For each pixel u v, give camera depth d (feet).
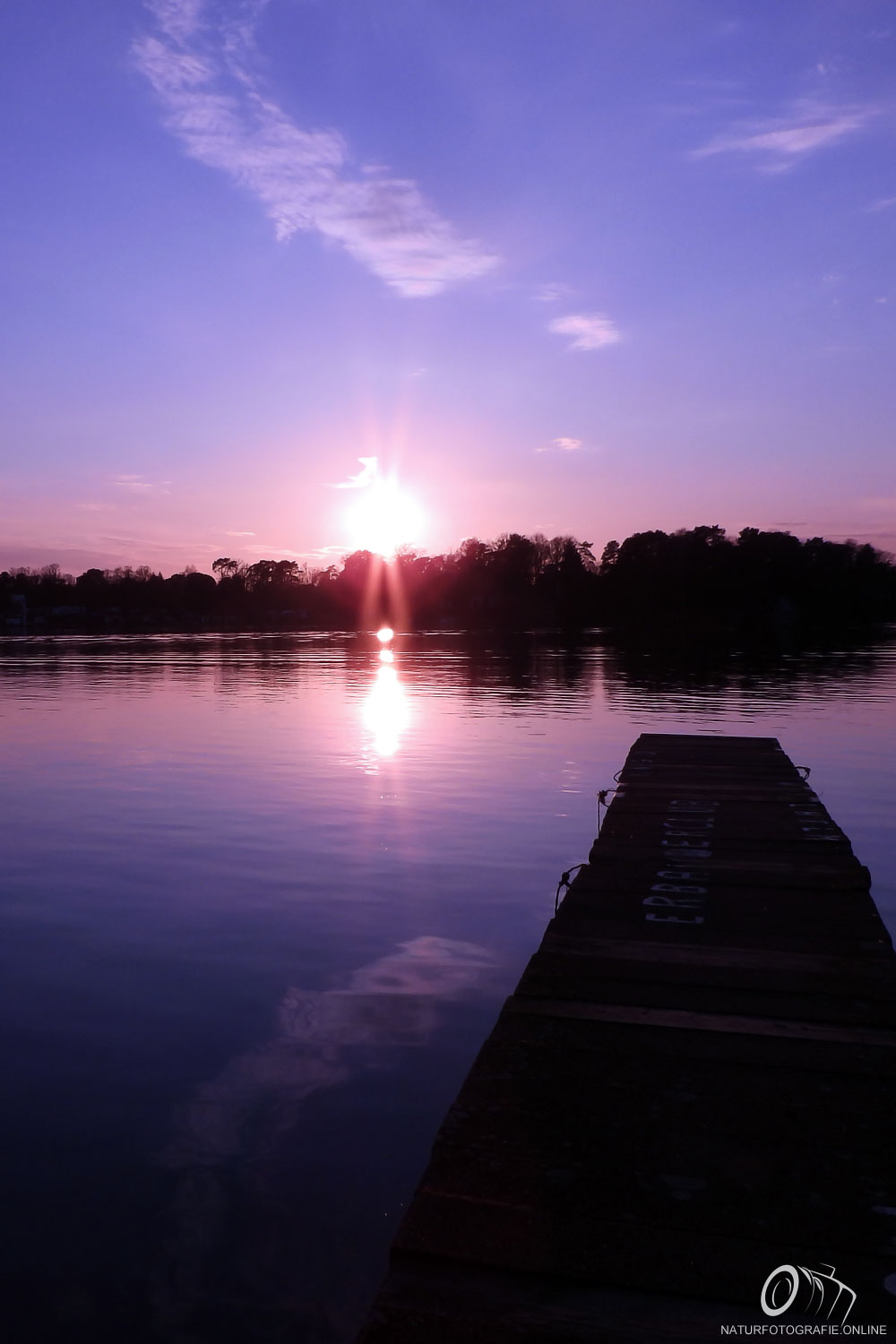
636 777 45.55
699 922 24.29
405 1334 10.66
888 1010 18.71
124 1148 18.08
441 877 35.91
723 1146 14.03
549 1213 12.51
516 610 444.14
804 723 80.79
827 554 401.29
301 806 48.75
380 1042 22.22
